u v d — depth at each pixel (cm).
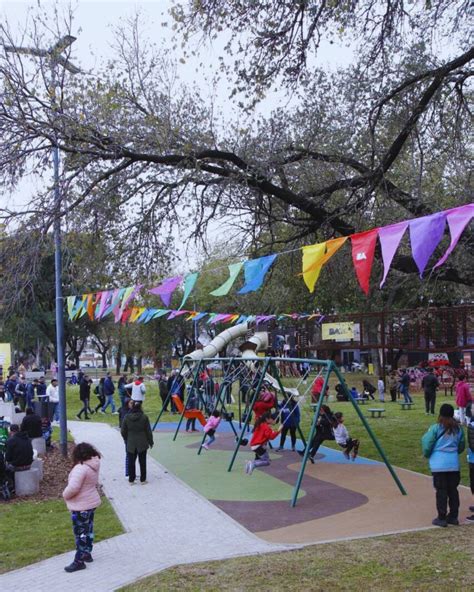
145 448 1217
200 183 1302
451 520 823
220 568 665
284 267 1711
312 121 1477
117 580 644
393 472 1041
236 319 2211
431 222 632
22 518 944
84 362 10769
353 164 1409
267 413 1334
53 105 1166
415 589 576
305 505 985
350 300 2808
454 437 828
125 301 1230
